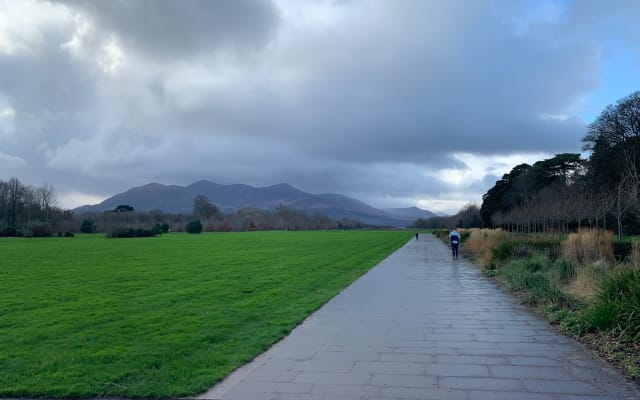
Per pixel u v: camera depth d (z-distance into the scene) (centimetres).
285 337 809
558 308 987
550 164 6894
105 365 659
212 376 599
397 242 5403
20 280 1720
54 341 804
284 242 5116
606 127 4909
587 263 1378
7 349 754
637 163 4309
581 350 700
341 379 583
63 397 553
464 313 1012
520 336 796
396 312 1032
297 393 538
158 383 579
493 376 587
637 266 831
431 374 598
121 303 1198
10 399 550
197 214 13400
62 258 2823
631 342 684
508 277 1492
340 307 1104
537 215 4422
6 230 7481
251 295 1322
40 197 9644
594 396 515
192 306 1142
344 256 2972
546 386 548
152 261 2572
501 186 8712
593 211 3291
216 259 2703
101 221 10831
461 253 3219
